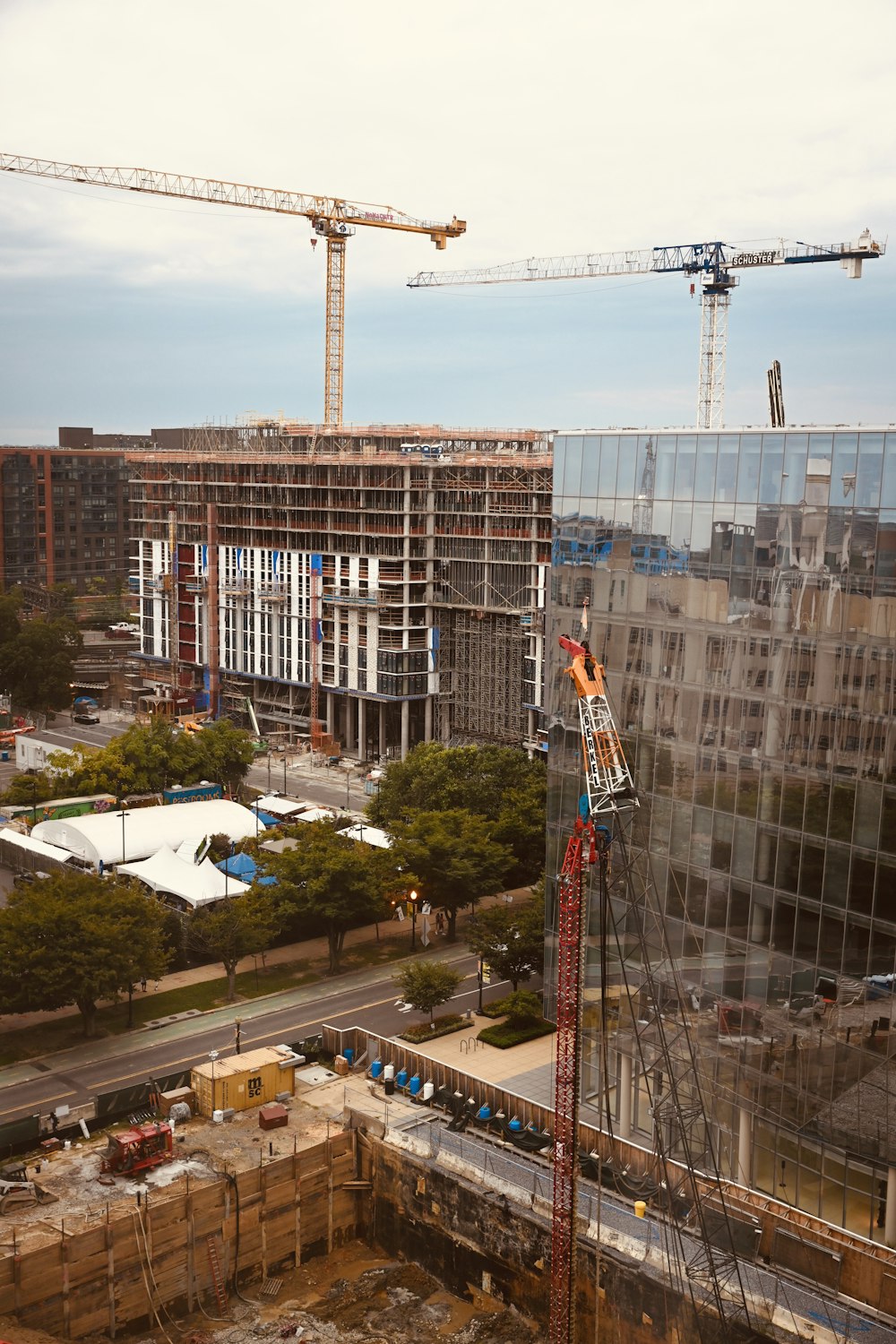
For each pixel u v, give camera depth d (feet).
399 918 493.36
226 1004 404.57
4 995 361.92
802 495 257.55
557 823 327.06
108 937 368.27
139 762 646.33
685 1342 253.65
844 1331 238.07
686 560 283.38
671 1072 273.75
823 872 256.73
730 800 275.18
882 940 246.27
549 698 326.85
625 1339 265.54
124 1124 327.26
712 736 278.67
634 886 296.71
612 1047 305.73
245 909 415.44
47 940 369.50
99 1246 276.62
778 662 263.90
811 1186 262.26
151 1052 368.48
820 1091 258.98
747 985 273.13
